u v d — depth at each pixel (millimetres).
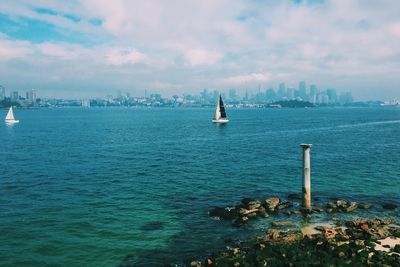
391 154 86750
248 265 28312
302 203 43562
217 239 35406
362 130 157750
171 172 65438
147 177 61281
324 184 56969
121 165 72000
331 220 39969
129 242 34812
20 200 47469
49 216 41406
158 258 31750
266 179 60281
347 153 88625
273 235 34125
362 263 28625
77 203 46375
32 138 123312
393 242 33188
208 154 87312
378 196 50312
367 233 34562
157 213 42875
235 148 98312
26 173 64062
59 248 33406
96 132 147250
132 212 43156
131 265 30594
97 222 39719
